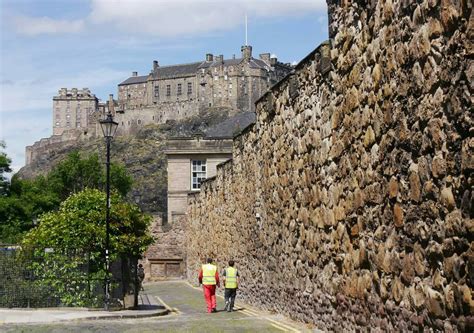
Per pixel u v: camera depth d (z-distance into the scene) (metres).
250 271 19.92
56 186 75.44
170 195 52.12
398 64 7.58
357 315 9.73
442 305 6.51
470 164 5.75
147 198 131.88
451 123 6.12
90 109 190.88
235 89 159.12
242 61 161.00
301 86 13.11
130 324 14.54
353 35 9.55
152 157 146.00
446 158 6.27
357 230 9.62
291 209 14.31
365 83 9.02
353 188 9.76
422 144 6.90
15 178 60.00
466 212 5.89
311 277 12.69
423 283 7.02
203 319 15.55
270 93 16.12
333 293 11.10
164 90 168.38
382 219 8.43
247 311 18.05
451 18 6.04
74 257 18.31
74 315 16.22
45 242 18.23
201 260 34.34
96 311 17.41
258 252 18.56
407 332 7.55
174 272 47.69
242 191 21.11
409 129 7.29
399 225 7.74
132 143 154.38
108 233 18.02
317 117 11.94
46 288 18.22
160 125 162.75
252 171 19.19
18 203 54.47
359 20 9.24
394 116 7.79
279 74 167.62
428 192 6.77
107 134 18.55
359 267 9.55
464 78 5.82
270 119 16.38
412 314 7.38
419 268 7.12
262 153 17.53
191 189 52.25
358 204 9.50
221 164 26.61
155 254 47.75
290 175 14.29
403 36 7.38
